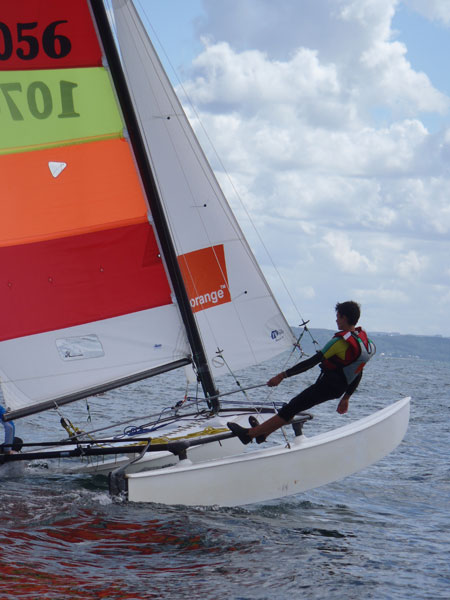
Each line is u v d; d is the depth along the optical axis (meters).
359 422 17.39
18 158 16.53
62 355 16.89
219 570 10.96
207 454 18.00
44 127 16.69
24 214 16.62
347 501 16.97
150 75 19.64
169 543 12.12
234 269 19.61
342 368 14.66
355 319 14.82
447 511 16.42
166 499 14.45
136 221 17.30
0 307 16.45
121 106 17.05
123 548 11.75
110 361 17.22
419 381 72.56
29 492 15.12
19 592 9.58
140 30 19.56
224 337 19.42
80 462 18.20
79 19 16.61
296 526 14.07
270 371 76.06
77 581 10.12
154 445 15.20
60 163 16.81
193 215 19.45
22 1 16.23
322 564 11.57
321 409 34.66
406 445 25.31
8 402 16.52
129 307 17.30
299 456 15.55
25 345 16.64
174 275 17.48
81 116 16.91
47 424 27.16
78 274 17.00
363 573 11.28
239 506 15.26
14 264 16.56
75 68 16.77
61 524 12.78
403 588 10.70
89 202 17.02
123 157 17.17
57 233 16.84
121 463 17.72
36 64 16.53
